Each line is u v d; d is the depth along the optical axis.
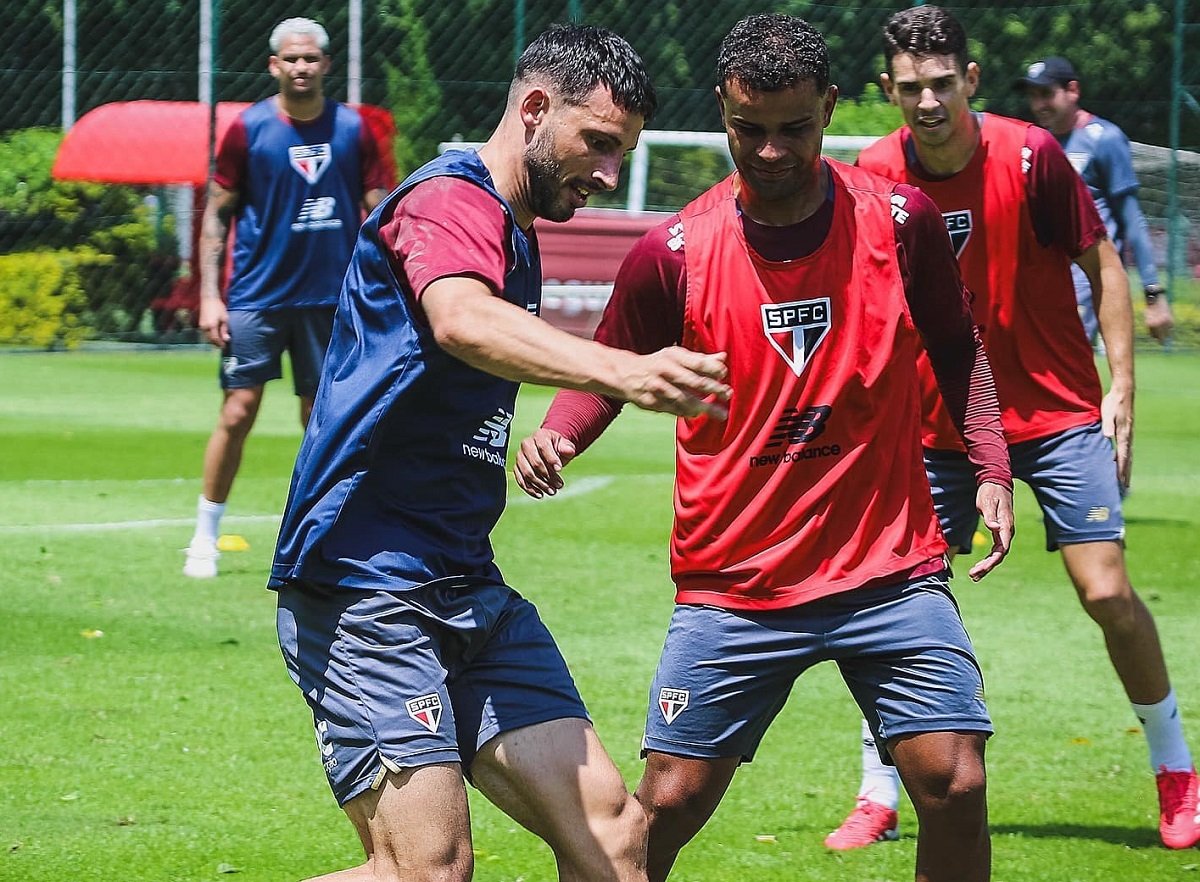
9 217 71.12
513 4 74.75
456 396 12.61
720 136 71.88
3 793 19.58
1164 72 76.62
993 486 15.04
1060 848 18.52
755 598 14.63
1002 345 19.08
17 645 26.23
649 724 15.18
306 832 18.58
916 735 14.27
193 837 18.30
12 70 79.25
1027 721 23.48
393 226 12.38
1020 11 77.69
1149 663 18.75
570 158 12.73
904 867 17.91
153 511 37.81
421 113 74.38
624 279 14.86
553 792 13.00
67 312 70.00
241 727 22.42
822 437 14.51
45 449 46.69
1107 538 18.80
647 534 36.44
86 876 17.05
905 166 19.22
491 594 13.24
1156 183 67.69
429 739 12.50
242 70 77.31
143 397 57.97
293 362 31.83
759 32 13.91
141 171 69.88
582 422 14.61
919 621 14.35
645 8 74.81
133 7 81.31
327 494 12.63
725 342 14.54
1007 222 18.83
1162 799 18.83
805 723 23.58
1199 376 64.56
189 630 27.48
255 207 30.84
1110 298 19.02
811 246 14.45
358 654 12.58
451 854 12.47
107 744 21.53
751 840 18.75
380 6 75.94
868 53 74.81
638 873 13.07
